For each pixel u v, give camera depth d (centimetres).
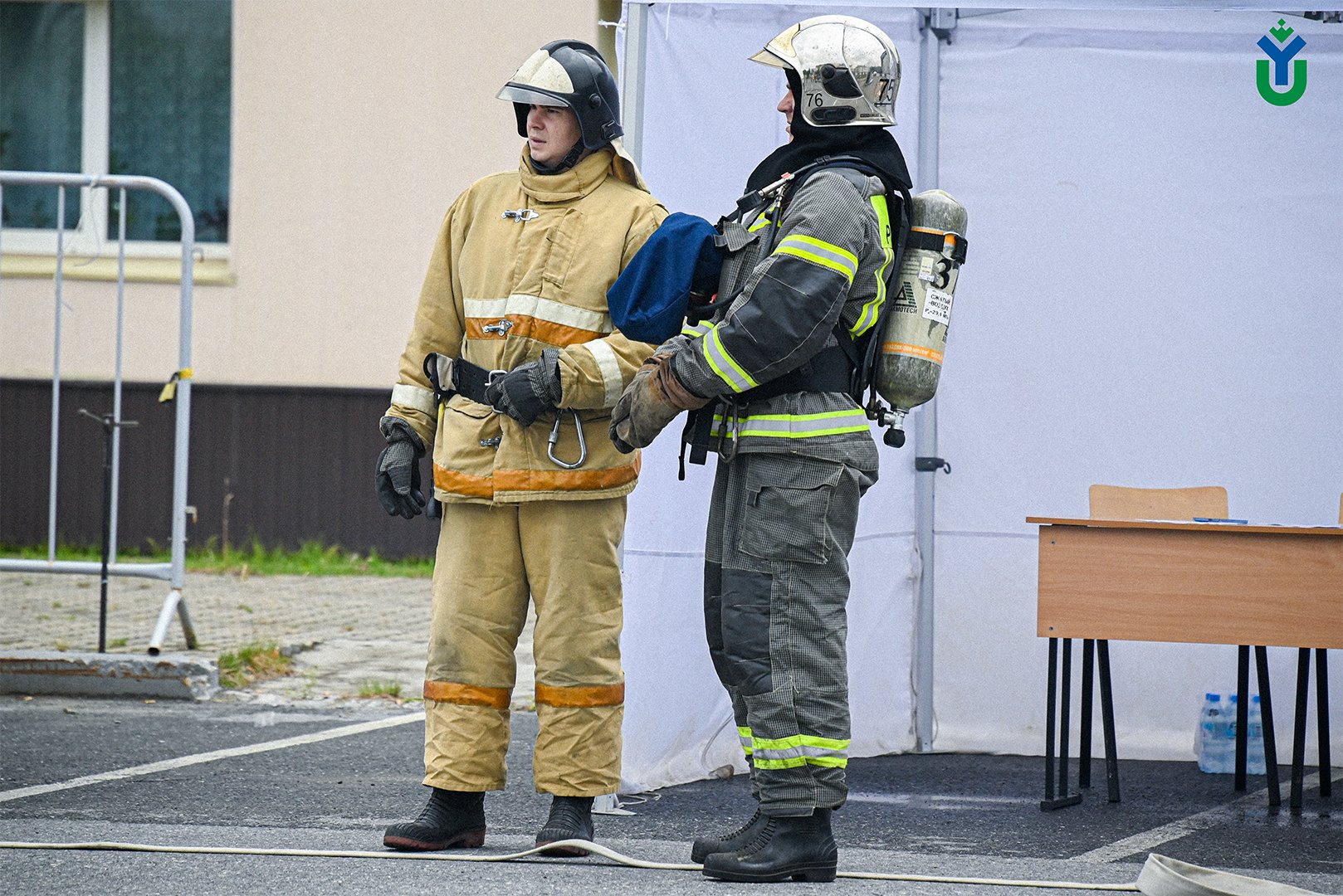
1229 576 1858
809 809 1421
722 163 2036
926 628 2312
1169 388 2261
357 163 4466
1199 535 1862
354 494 4472
